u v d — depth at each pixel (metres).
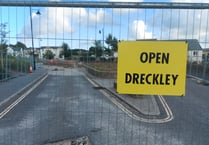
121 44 3.52
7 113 9.19
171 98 11.91
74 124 7.71
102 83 7.81
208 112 9.24
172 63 3.46
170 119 8.64
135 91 3.54
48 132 6.86
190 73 3.58
